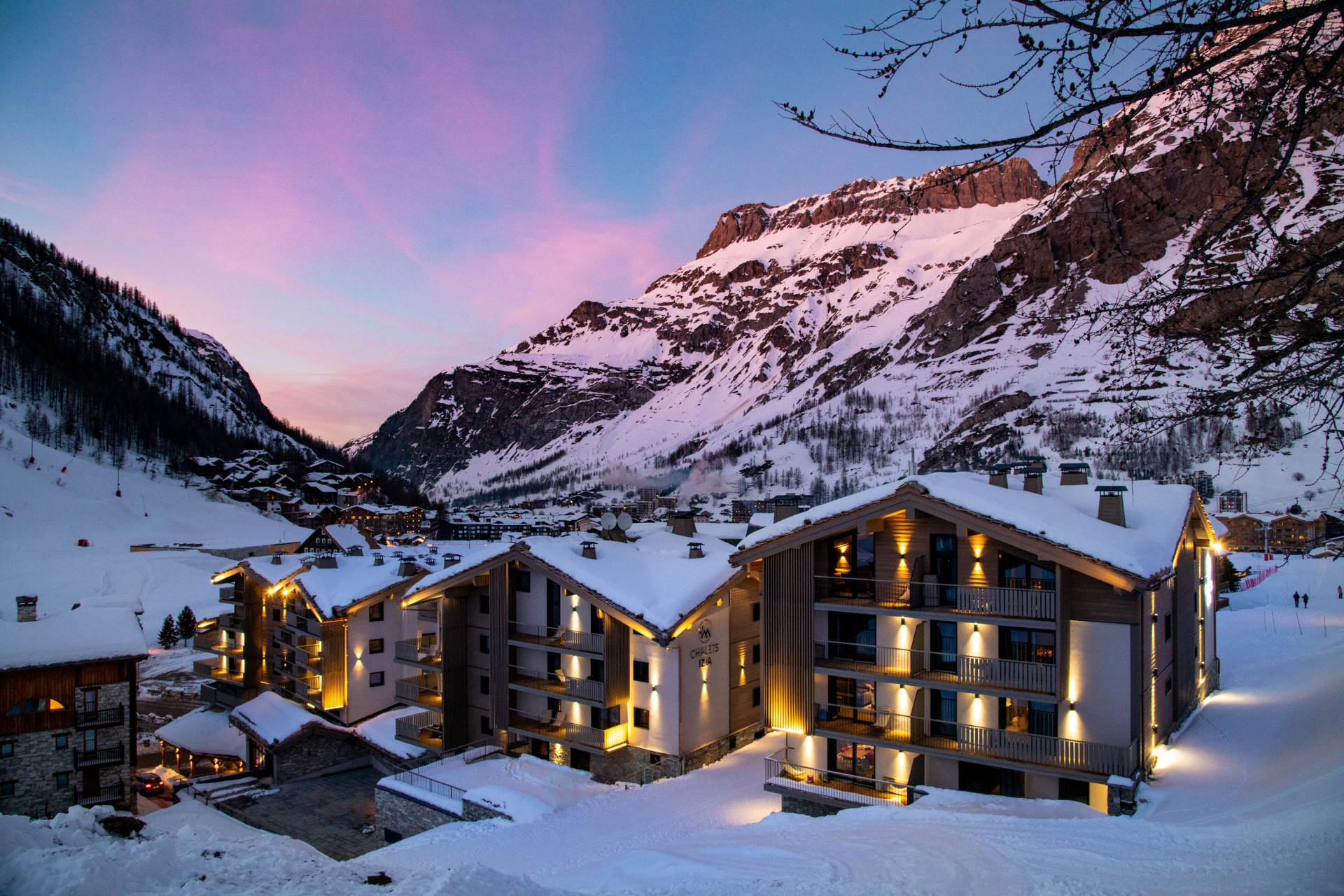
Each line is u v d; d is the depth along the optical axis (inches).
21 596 1566.2
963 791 1106.7
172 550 5295.3
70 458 6978.4
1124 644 1017.5
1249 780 968.3
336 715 1961.1
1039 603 1055.6
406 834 1429.6
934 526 1176.8
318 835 1515.7
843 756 1231.5
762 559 1300.4
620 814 1248.2
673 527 1925.4
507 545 1626.5
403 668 2033.7
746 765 1483.8
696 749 1477.6
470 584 1729.8
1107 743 1021.8
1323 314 279.0
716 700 1546.5
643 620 1391.5
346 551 2421.3
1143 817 928.9
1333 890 491.5
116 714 1412.4
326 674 1898.4
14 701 1336.1
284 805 1667.1
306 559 2343.8
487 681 1694.1
